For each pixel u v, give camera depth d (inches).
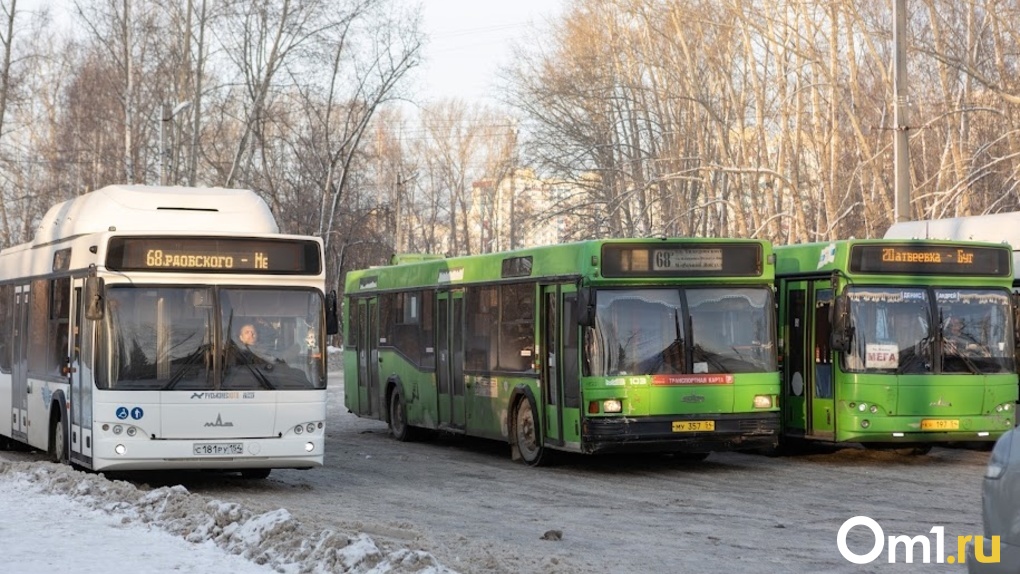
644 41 1888.5
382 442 976.9
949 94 1467.8
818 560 441.1
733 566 429.7
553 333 749.3
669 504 595.5
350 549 395.2
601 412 705.0
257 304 639.8
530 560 418.0
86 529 484.1
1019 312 793.6
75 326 672.4
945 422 752.3
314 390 641.6
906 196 1071.0
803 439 795.4
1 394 869.8
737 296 730.8
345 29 2027.6
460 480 707.4
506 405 807.1
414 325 962.7
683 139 1870.1
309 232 2273.6
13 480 638.5
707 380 717.3
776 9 1686.8
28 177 2554.1
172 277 631.8
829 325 764.6
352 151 2130.9
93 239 647.1
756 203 1622.8
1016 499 295.9
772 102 1754.4
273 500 620.4
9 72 2105.1
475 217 3720.5
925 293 759.7
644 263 717.9
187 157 2089.1
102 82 2236.7
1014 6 1521.9
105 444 616.4
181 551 434.9
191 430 623.2
